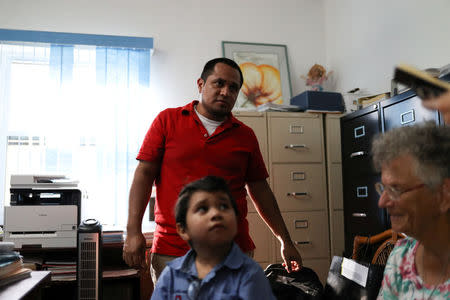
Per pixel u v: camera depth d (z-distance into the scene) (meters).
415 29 2.88
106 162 3.42
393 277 0.98
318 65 3.78
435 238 0.84
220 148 1.59
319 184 3.32
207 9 3.91
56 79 3.43
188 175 1.55
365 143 2.55
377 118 2.42
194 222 0.94
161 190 1.59
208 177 0.99
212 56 3.86
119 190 3.42
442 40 2.62
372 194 2.48
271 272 1.84
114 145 3.45
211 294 0.94
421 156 0.82
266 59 3.94
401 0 3.02
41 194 2.66
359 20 3.57
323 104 3.40
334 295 1.54
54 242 2.62
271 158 3.25
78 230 2.18
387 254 2.01
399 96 2.20
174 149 1.58
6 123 3.45
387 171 0.87
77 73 3.51
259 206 1.83
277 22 4.06
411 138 0.84
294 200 3.25
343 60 3.84
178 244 1.49
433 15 2.70
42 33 3.42
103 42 3.52
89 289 2.16
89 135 3.44
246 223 1.63
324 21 4.16
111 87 3.52
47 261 2.77
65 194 2.69
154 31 3.77
